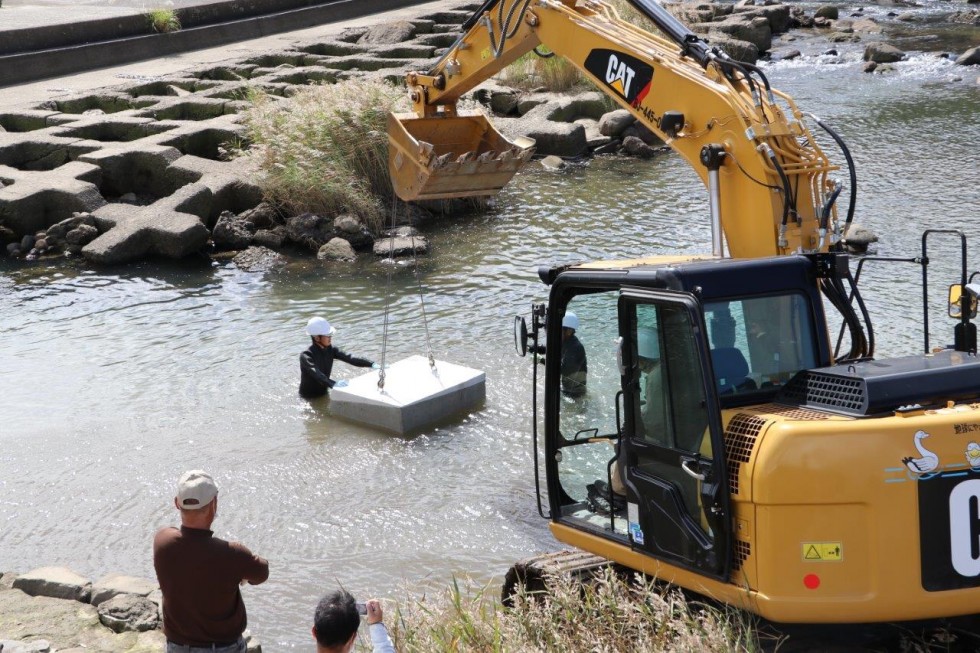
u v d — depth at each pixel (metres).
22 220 36.59
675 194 40.84
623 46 17.36
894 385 11.65
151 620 14.25
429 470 20.34
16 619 14.38
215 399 23.98
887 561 11.16
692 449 12.22
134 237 34.94
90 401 23.92
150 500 19.42
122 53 62.22
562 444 14.52
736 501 11.60
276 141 38.28
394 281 32.16
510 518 18.47
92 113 48.97
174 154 40.31
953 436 11.26
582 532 13.98
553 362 14.31
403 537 17.91
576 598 12.52
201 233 35.59
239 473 20.33
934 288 28.48
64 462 20.95
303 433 22.19
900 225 34.41
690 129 15.98
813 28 81.38
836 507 11.16
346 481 19.97
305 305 30.30
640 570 13.26
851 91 57.59
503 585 15.02
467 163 19.89
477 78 21.52
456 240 36.19
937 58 65.75
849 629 12.88
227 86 53.59
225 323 28.98
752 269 12.87
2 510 19.11
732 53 66.69
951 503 11.26
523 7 19.62
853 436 11.15
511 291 30.70
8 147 40.78
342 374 25.25
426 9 78.94
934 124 48.69
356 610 9.70
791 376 12.94
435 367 23.88
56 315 29.98
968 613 11.48
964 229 33.66
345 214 36.97
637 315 12.78
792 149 14.83
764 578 11.34
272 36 71.00
